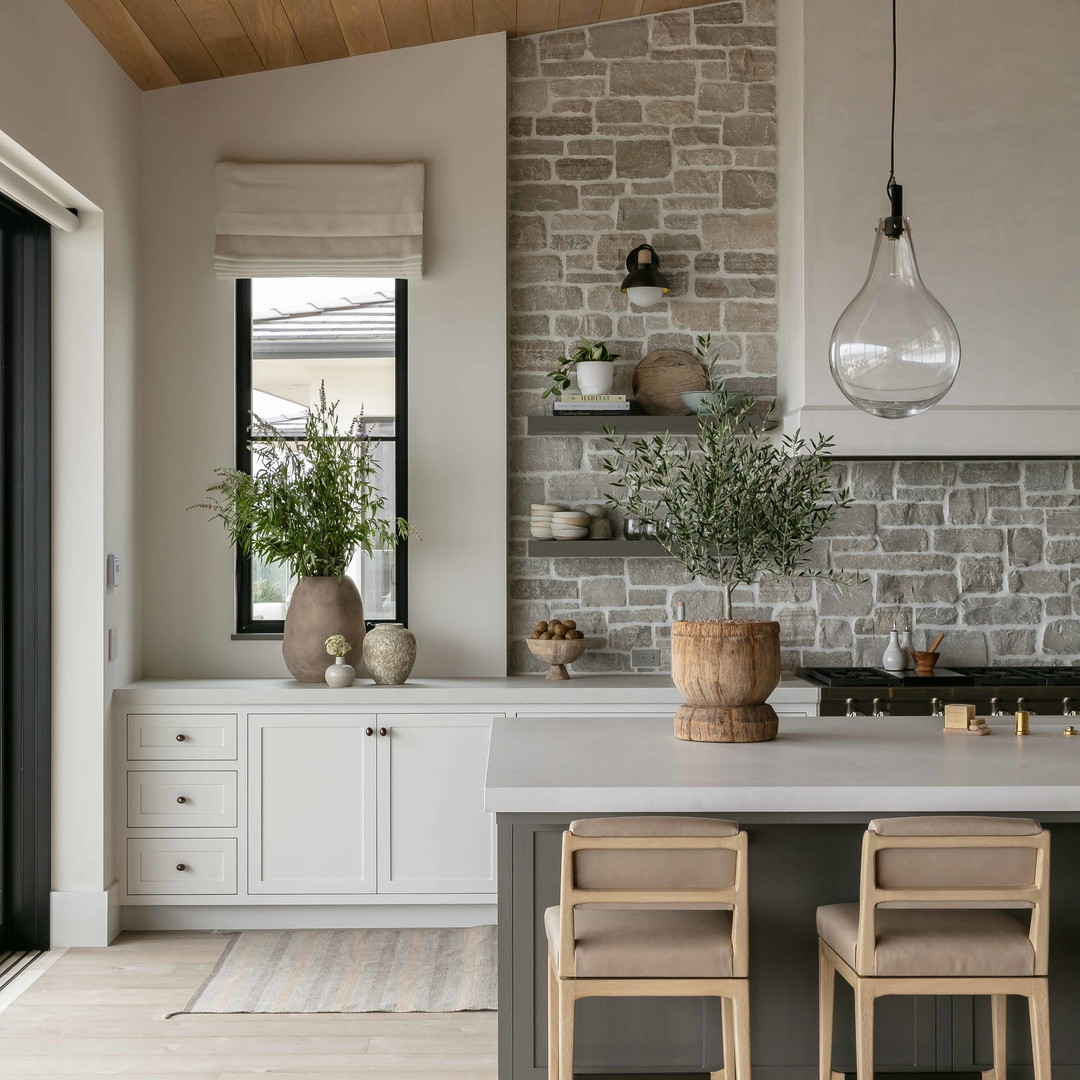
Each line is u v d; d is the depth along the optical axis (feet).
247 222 15.96
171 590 16.21
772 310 16.78
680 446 16.55
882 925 8.32
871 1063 8.00
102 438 14.26
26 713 14.12
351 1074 10.67
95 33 13.99
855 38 15.10
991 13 15.14
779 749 10.19
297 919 14.88
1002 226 15.05
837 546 16.69
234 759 14.65
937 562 16.70
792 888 9.41
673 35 16.87
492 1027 11.78
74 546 14.21
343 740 14.69
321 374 16.58
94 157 14.05
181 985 12.87
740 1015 7.85
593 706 14.82
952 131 15.07
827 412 14.98
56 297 14.26
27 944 14.07
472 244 16.33
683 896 7.82
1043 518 16.72
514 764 9.45
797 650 16.66
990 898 7.95
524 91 16.81
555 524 16.03
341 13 14.89
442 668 16.33
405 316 16.44
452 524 16.34
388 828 14.67
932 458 15.03
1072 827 9.37
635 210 16.81
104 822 14.21
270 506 15.26
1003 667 16.44
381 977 13.14
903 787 8.56
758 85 16.85
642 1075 9.25
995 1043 9.09
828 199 15.05
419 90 16.33
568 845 7.78
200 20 14.33
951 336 8.95
